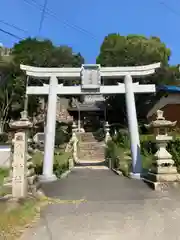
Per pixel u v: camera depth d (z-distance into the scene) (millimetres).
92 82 11305
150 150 13781
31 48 23578
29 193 6863
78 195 7469
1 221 4910
